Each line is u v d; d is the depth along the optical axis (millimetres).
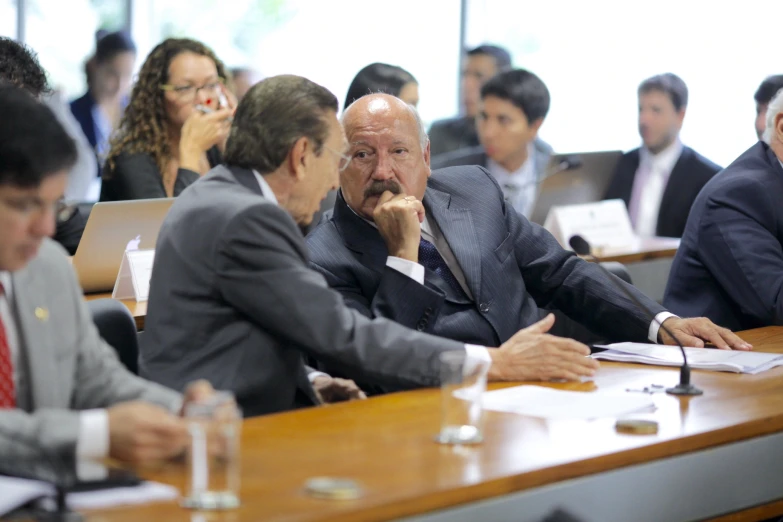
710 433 3545
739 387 4219
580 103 13141
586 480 3230
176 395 3572
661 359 4656
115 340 4555
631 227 9781
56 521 2617
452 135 12062
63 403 3496
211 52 7516
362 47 13844
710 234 6188
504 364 4254
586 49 13062
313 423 3621
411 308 4934
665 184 10195
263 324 4074
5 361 3393
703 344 5082
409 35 14039
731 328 6223
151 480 3000
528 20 13523
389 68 8141
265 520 2658
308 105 4238
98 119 12836
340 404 3918
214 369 4074
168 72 7316
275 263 4023
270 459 3188
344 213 5344
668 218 10164
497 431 3516
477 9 14281
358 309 5121
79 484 2855
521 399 3936
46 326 3469
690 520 3521
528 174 10125
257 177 4246
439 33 14172
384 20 13883
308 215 4391
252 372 4070
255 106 4234
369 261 5230
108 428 2994
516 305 5461
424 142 5371
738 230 6102
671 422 3660
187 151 7129
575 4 13125
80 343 3637
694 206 6391
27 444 2961
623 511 3334
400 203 5047
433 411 3801
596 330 5609
